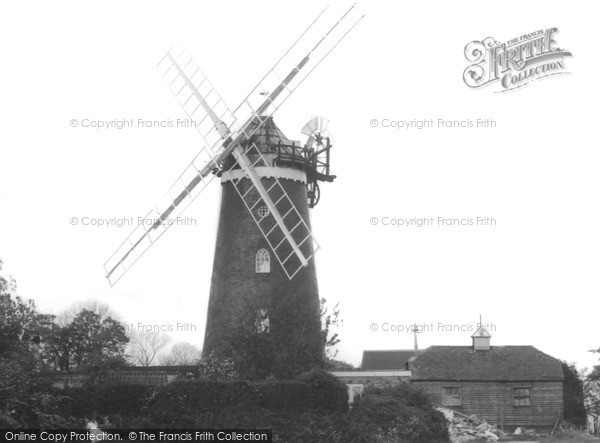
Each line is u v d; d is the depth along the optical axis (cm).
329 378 5709
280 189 6544
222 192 6738
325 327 6575
